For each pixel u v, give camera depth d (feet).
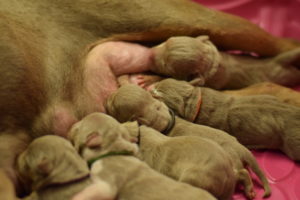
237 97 2.43
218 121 2.39
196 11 2.52
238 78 2.59
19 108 2.15
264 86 2.53
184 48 2.42
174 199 1.98
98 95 2.37
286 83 2.67
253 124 2.36
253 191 2.22
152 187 2.01
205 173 2.07
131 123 2.23
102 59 2.39
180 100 2.38
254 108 2.37
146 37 2.50
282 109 2.35
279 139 2.37
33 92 2.18
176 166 2.12
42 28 2.30
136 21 2.44
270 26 3.11
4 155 2.10
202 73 2.47
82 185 2.02
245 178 2.22
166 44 2.45
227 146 2.25
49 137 2.06
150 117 2.29
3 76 2.11
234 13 3.18
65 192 2.00
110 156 2.10
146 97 2.30
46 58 2.27
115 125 2.14
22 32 2.23
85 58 2.37
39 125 2.20
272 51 2.68
